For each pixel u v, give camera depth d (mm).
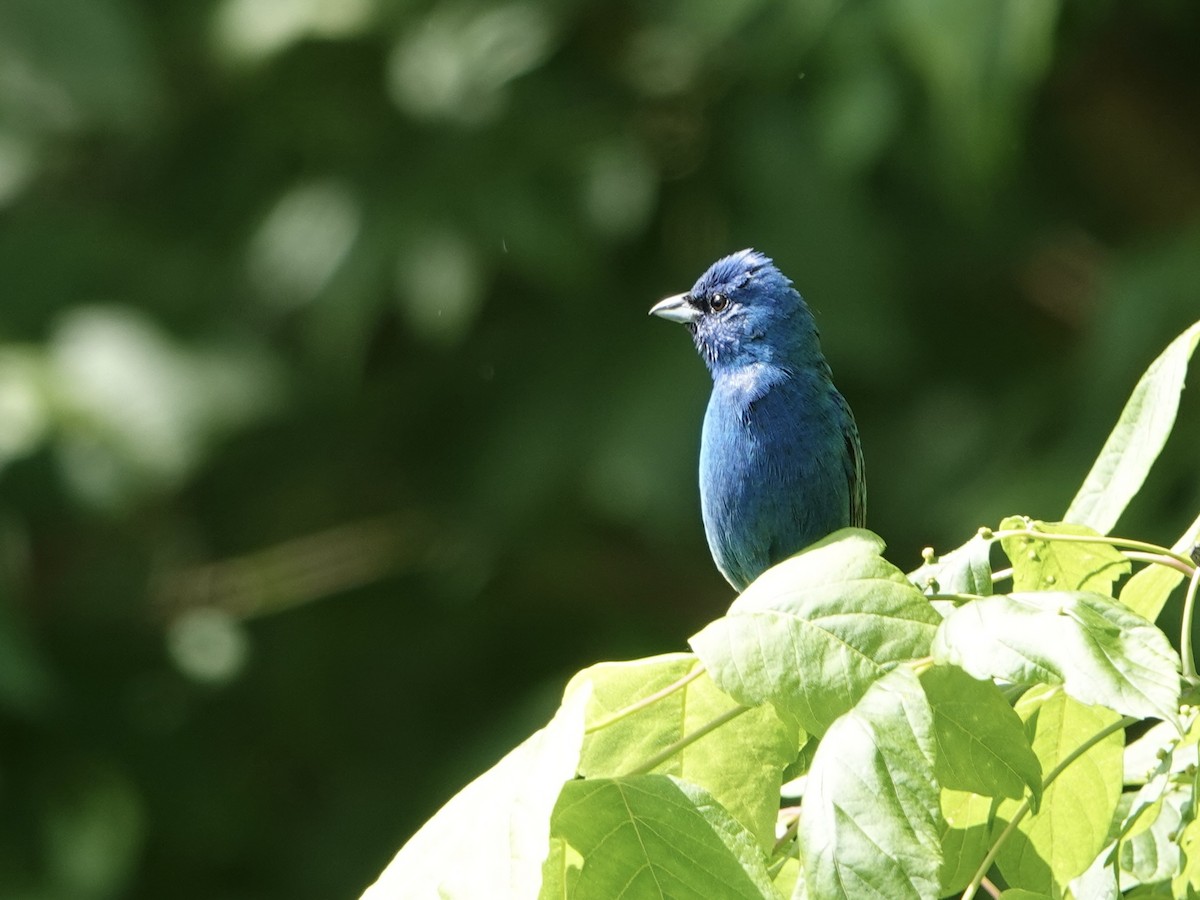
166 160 14469
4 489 12062
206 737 14430
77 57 12219
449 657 14773
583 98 13758
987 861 4125
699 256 13492
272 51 13344
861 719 3688
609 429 12781
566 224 13234
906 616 3939
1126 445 4691
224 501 14961
